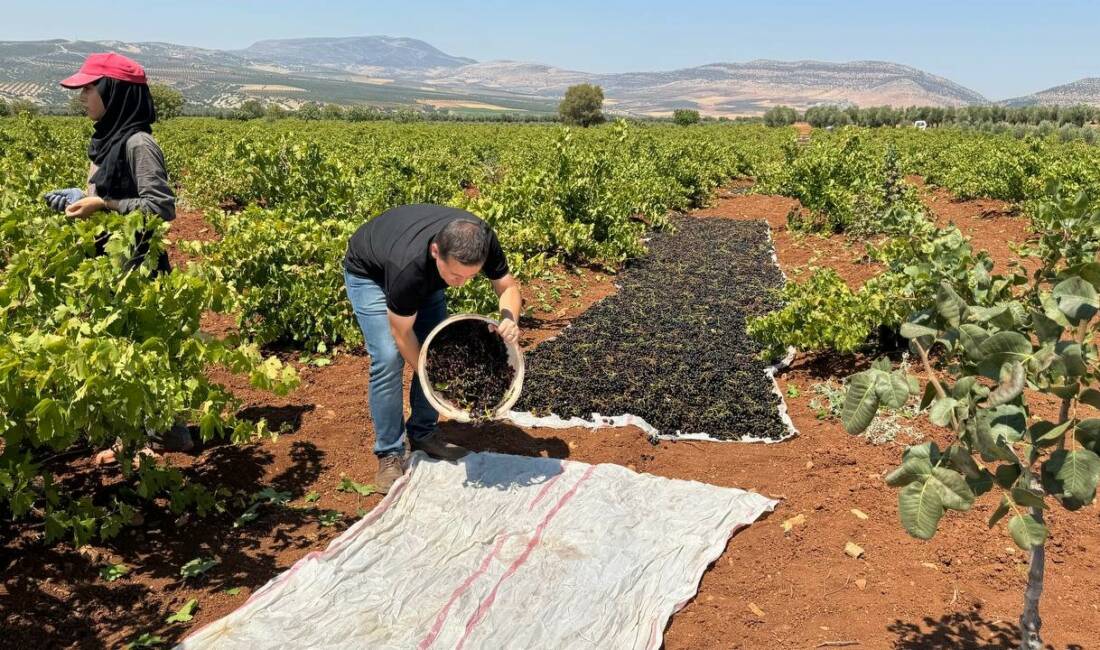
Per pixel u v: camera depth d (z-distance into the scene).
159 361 3.77
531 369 6.72
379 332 4.29
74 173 10.56
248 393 5.93
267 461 4.89
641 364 6.95
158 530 4.11
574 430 5.49
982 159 19.94
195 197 13.10
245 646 3.21
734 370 6.90
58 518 3.59
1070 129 56.25
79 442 4.82
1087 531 4.03
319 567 3.69
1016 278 3.65
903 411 5.40
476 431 5.41
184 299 4.11
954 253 4.00
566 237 11.18
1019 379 2.15
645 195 16.45
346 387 6.22
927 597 3.62
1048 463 2.26
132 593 3.61
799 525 4.22
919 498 2.31
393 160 15.18
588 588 3.63
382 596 3.56
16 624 3.31
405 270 3.79
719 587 3.74
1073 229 4.45
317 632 3.32
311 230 7.43
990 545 3.94
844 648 3.32
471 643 3.28
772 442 5.36
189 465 4.75
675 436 5.48
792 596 3.67
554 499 4.29
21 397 3.41
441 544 3.98
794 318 6.93
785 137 34.56
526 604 3.52
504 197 12.50
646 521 4.13
